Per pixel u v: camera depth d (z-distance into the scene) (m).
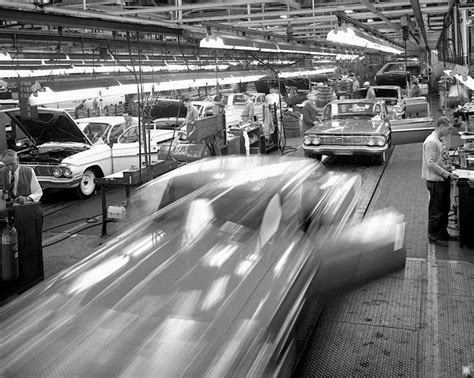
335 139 13.55
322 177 7.54
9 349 3.60
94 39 10.44
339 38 7.78
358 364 4.74
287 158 7.86
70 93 8.93
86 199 12.34
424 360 4.79
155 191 7.11
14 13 6.27
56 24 6.80
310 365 4.71
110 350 3.48
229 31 11.26
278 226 5.50
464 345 5.02
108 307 4.00
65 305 4.09
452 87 13.15
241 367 3.30
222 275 4.40
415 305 5.86
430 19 13.64
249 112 17.52
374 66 34.56
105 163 12.66
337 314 5.67
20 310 4.10
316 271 5.00
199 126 12.02
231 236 5.25
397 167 13.64
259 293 4.09
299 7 7.74
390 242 6.37
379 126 13.94
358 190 8.50
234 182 6.58
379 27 13.85
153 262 4.71
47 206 11.77
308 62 27.69
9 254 6.43
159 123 16.08
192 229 5.46
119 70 12.64
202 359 3.34
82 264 4.79
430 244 7.79
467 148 8.73
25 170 7.69
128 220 6.84
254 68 21.58
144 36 11.26
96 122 13.52
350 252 5.85
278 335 3.77
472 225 7.50
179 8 6.89
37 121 11.20
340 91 26.47
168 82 11.39
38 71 10.91
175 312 3.87
